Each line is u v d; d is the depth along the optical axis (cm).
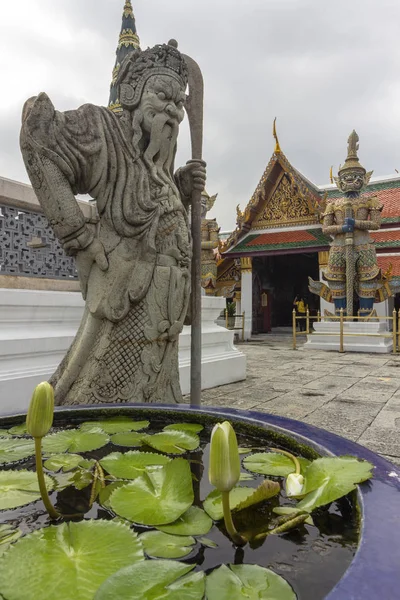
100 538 103
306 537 109
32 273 570
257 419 187
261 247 1872
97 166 294
